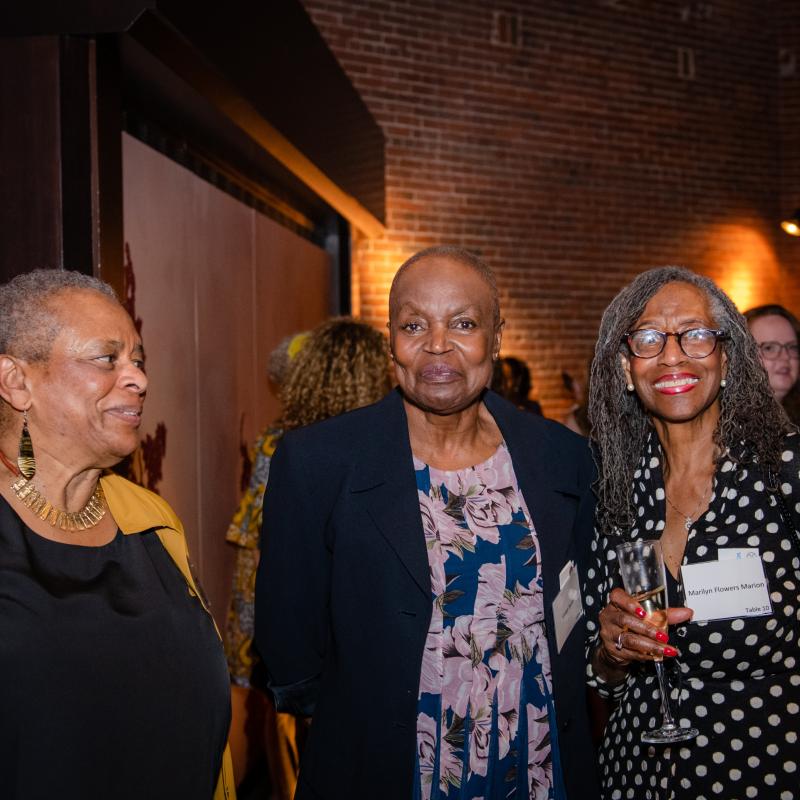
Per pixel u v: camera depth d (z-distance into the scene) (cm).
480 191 678
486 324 158
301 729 293
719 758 153
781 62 819
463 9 671
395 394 176
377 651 158
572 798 163
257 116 289
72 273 129
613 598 151
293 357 288
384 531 158
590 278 727
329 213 536
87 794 117
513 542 162
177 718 129
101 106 199
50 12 190
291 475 168
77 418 122
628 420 174
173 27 204
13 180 191
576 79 721
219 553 332
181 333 290
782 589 154
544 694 162
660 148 760
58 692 116
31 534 123
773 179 816
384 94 639
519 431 173
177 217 287
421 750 156
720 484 159
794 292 816
